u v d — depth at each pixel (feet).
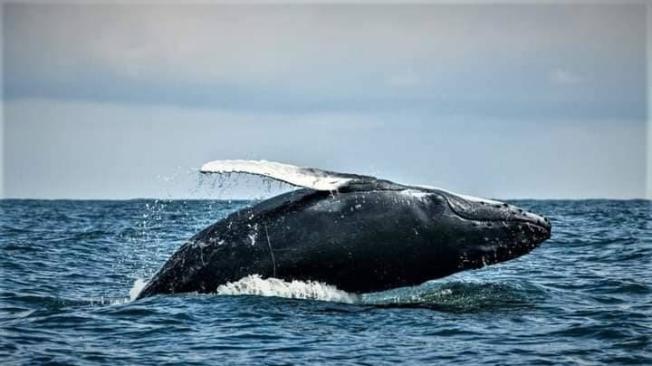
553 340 201.05
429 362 184.55
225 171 223.71
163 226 539.29
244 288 236.63
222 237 239.71
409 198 230.89
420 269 233.35
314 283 234.38
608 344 197.98
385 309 227.61
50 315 223.51
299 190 240.32
